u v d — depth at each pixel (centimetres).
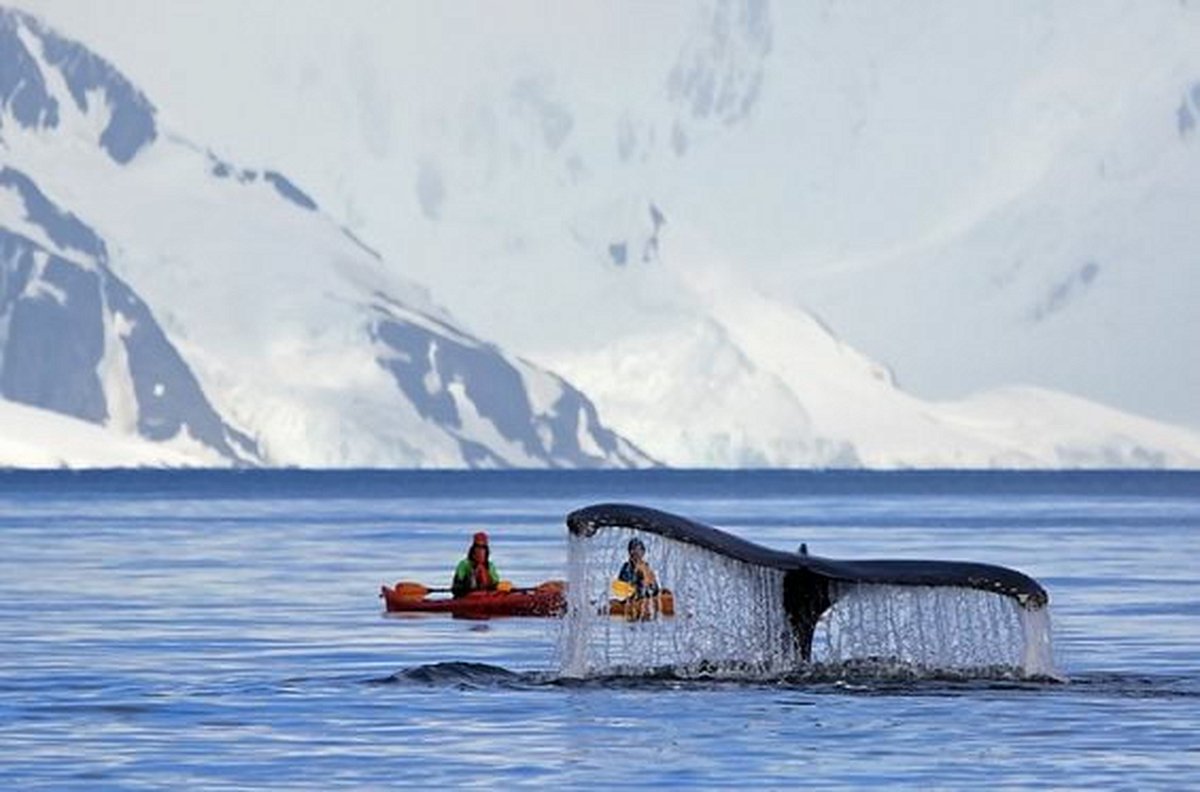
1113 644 14788
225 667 13138
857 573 9981
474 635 15550
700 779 9031
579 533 9719
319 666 13250
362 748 9688
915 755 9475
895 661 10856
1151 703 10738
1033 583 10031
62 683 12131
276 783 8969
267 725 10338
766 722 10131
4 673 12712
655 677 11269
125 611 17662
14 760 9444
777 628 10506
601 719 10269
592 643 11944
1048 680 11231
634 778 9050
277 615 17275
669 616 11850
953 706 10512
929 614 10250
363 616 17212
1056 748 9638
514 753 9538
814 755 9462
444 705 10769
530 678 11525
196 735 10062
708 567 10150
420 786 8900
